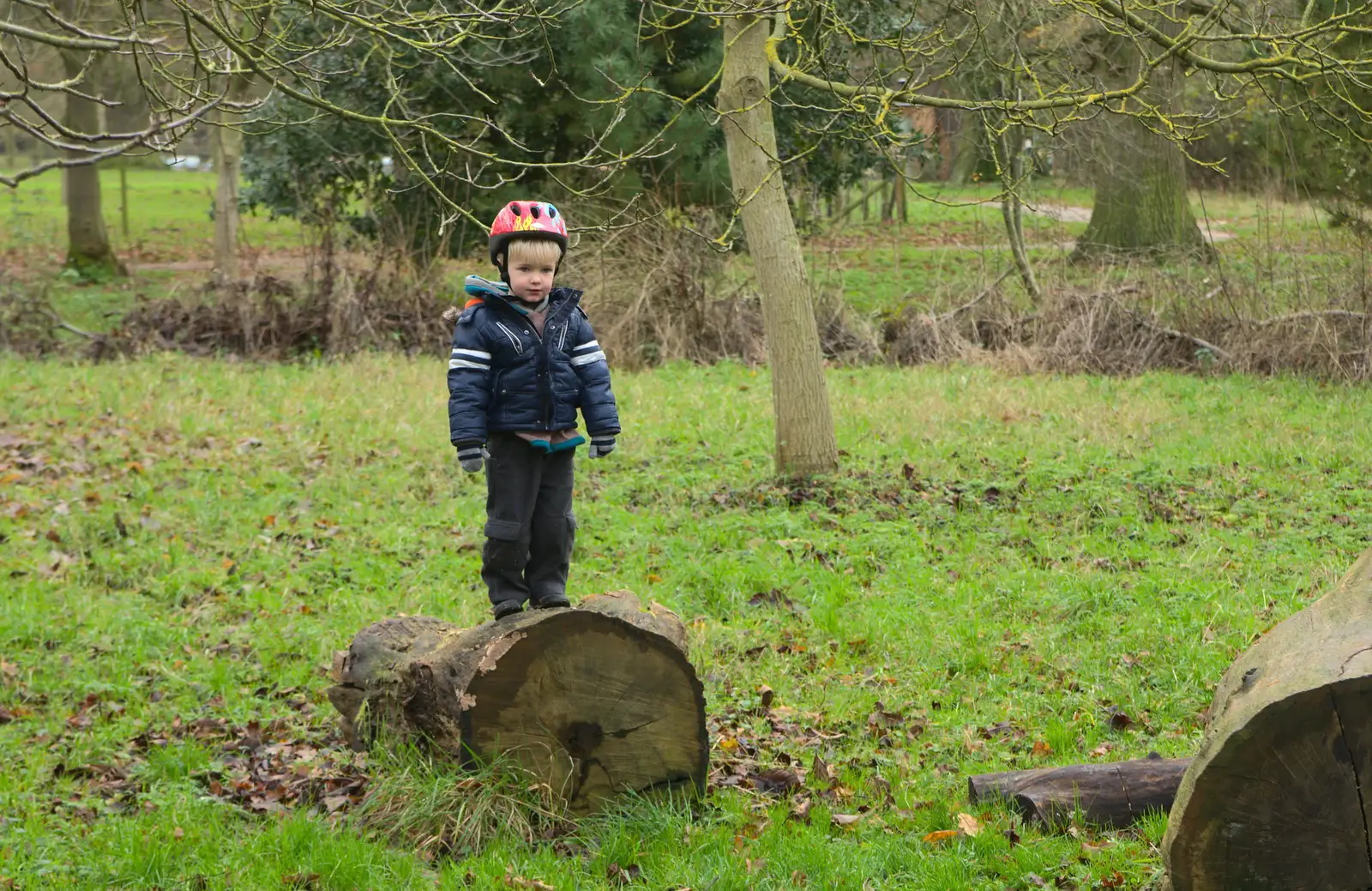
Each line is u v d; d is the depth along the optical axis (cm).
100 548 859
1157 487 1010
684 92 1702
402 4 693
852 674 658
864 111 859
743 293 1758
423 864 443
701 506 988
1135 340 1612
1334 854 319
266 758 556
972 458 1111
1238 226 2455
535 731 467
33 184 4697
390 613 749
